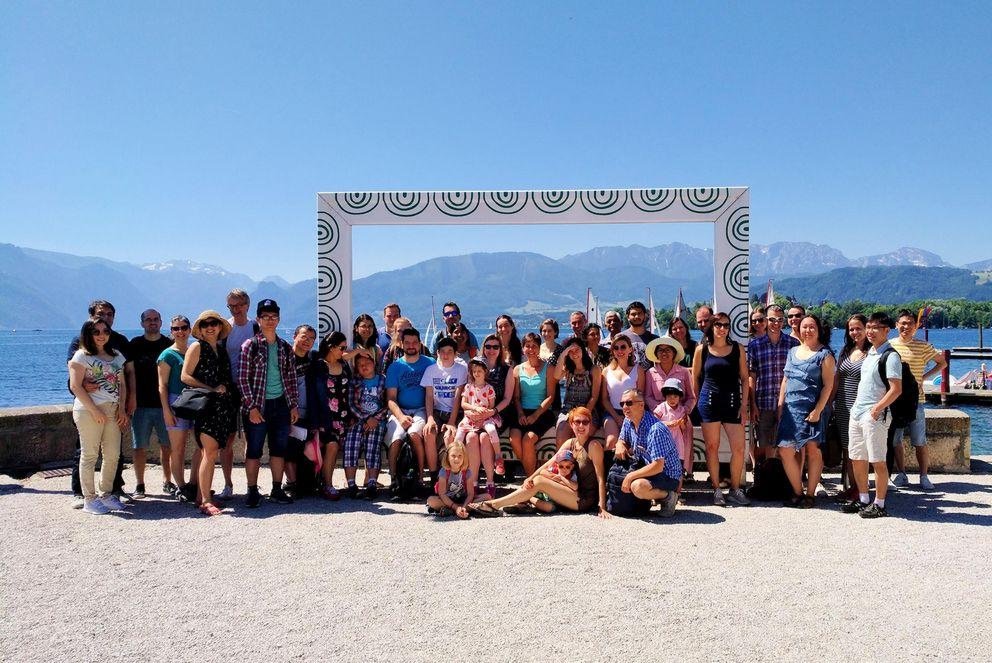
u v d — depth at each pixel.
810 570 4.91
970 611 4.18
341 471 8.97
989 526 6.05
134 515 6.51
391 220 8.78
